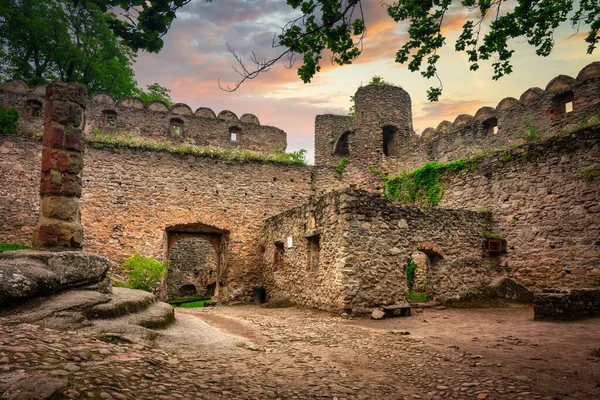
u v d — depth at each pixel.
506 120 15.62
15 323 3.90
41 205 6.01
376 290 9.36
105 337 4.04
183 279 21.00
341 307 9.00
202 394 2.86
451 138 17.38
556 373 4.01
